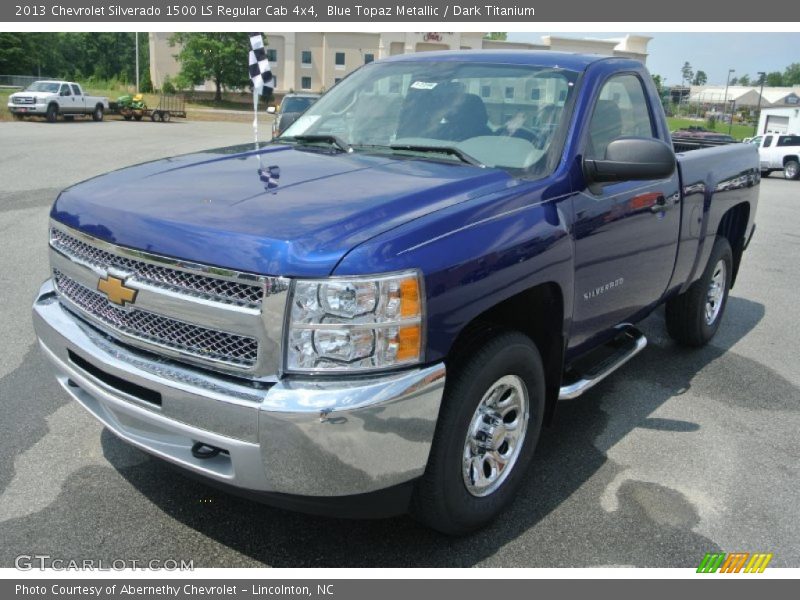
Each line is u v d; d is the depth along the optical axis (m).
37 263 7.01
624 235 3.62
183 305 2.48
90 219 2.79
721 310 5.62
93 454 3.53
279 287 2.31
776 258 9.47
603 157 3.59
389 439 2.38
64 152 18.11
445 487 2.70
